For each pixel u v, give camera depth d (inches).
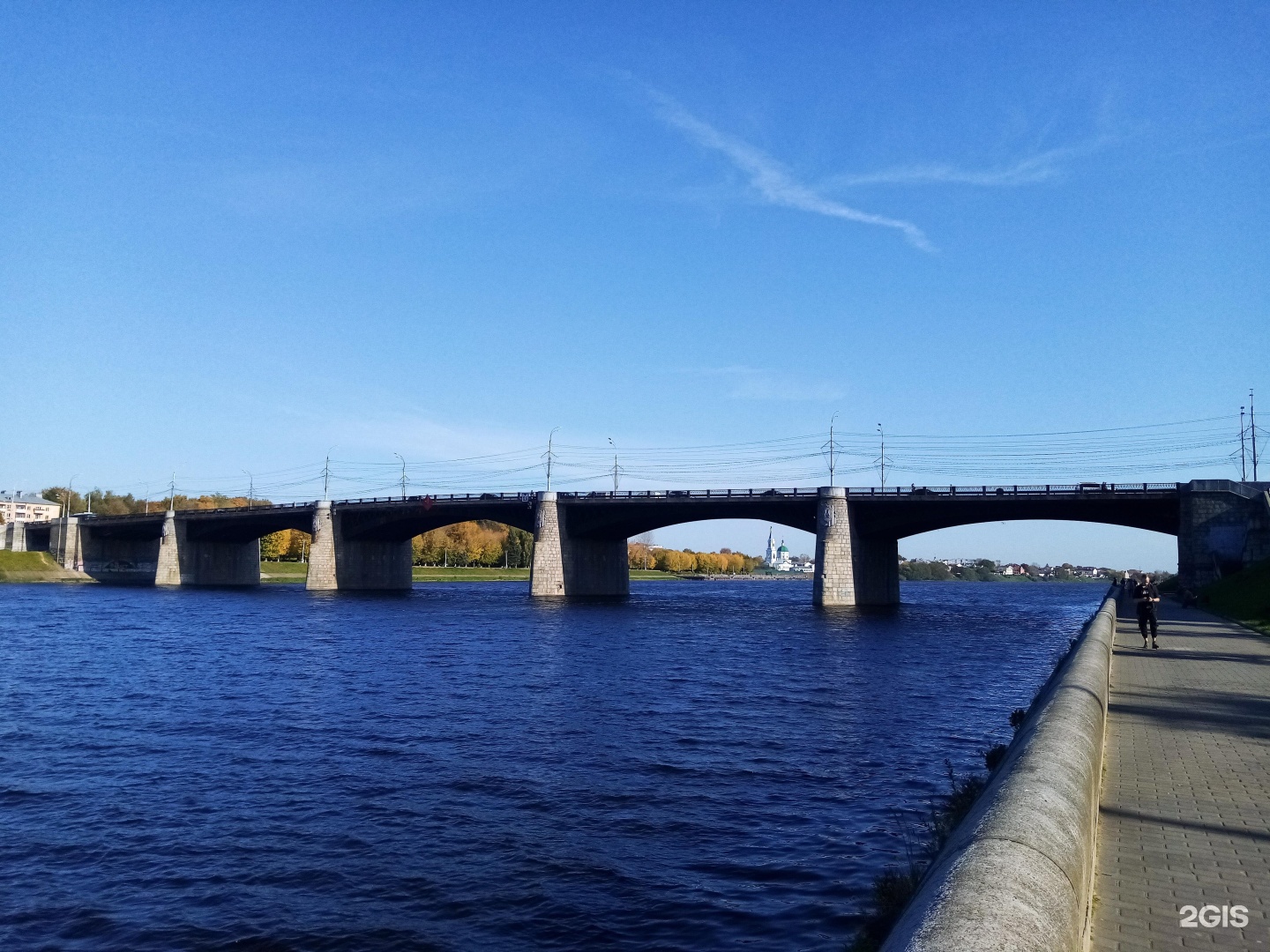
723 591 7736.2
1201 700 893.2
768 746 1248.8
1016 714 1058.7
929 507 4399.6
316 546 5949.8
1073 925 239.1
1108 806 507.5
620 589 5777.6
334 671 2096.5
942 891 234.5
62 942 646.5
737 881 733.3
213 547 7116.1
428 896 717.3
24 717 1499.8
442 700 1663.4
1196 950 316.5
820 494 4522.6
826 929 632.4
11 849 837.8
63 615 3870.6
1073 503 4111.7
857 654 2544.3
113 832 883.4
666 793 998.4
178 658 2369.6
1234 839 446.9
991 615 4394.7
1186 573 3614.7
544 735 1323.8
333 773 1102.4
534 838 848.9
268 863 794.8
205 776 1095.6
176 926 671.8
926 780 1048.8
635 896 709.3
